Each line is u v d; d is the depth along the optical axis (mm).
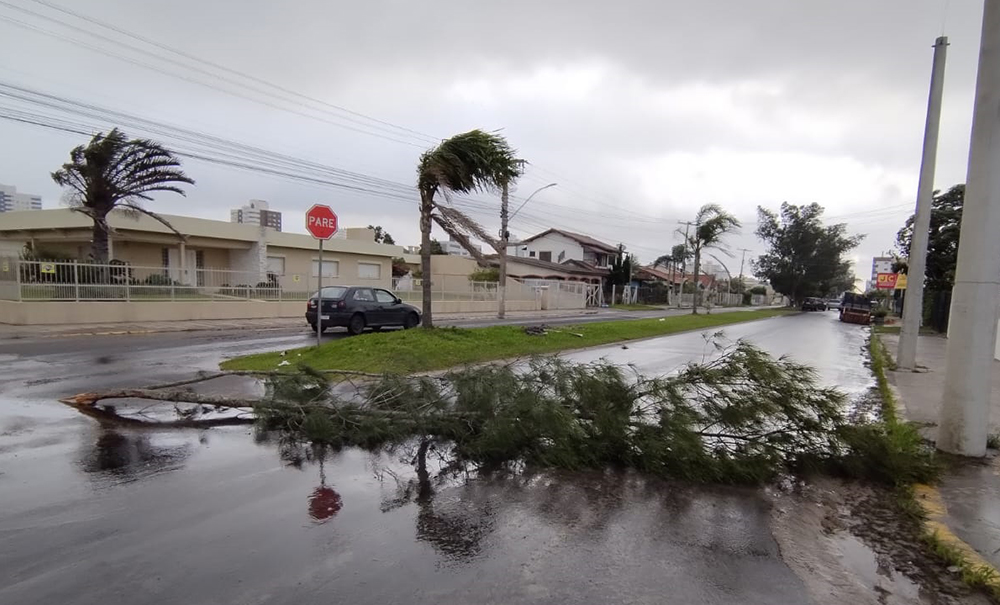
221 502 4395
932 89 12148
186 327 18938
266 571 3391
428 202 12914
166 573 3324
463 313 33594
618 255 60781
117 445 5699
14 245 33531
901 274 31438
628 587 3373
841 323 37719
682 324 25859
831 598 3330
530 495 4840
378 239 71625
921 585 3514
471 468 5508
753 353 5988
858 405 9117
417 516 4297
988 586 3457
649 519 4410
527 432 5656
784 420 5688
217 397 7227
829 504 4859
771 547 3979
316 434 6094
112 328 17328
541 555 3748
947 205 27453
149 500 4375
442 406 6309
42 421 6465
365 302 18250
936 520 4441
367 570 3461
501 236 29734
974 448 5977
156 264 32188
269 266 35719
